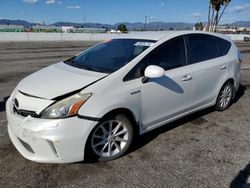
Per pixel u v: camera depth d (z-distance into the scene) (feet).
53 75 12.43
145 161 11.80
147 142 13.53
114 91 11.22
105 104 10.85
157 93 12.82
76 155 10.59
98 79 11.30
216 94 16.98
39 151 10.32
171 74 13.53
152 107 12.82
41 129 10.03
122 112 11.67
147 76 11.78
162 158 12.07
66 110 10.20
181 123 16.02
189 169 11.25
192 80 14.65
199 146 13.25
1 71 32.48
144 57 12.67
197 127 15.52
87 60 14.05
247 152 12.76
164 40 13.82
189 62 14.76
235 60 18.08
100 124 11.05
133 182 10.32
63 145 10.21
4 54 53.06
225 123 16.20
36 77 12.66
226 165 11.60
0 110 17.57
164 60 13.50
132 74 12.01
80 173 10.81
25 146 10.96
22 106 10.82
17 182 10.19
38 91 10.94
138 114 12.19
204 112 17.95
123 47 14.06
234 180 10.56
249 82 27.04
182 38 14.76
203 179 10.59
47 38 112.47
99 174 10.78
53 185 10.06
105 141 11.53
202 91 15.69
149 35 14.64
